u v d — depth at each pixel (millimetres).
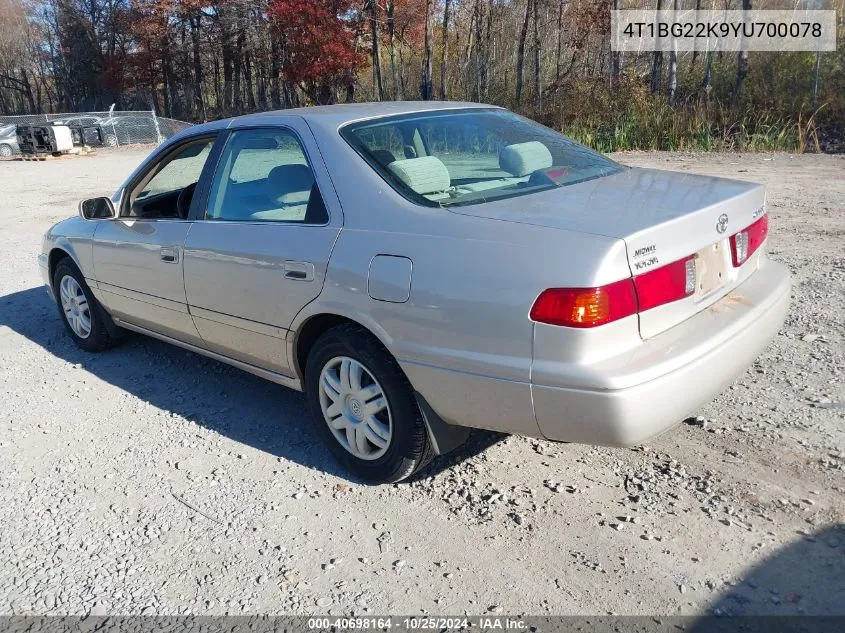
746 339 3010
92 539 3199
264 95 45844
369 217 3242
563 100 20875
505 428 2918
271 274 3562
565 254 2652
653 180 3502
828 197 9375
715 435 3658
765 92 18156
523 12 32938
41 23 57906
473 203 3150
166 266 4254
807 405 3889
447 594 2729
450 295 2869
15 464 3879
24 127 25641
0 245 9688
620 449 3600
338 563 2941
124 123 31875
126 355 5410
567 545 2943
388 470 3354
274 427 4129
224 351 4172
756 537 2904
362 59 36000
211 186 4078
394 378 3172
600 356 2625
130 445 4016
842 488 3170
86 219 4707
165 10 45281
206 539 3148
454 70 35938
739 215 3201
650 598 2637
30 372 5188
